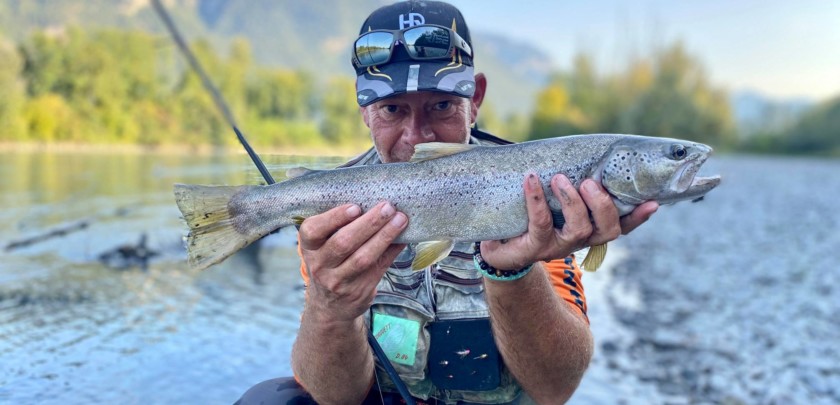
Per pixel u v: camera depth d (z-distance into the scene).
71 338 1.28
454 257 0.70
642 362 1.33
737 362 1.36
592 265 0.62
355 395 0.70
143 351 1.21
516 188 0.61
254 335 1.33
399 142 0.70
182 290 1.68
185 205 0.66
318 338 0.63
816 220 4.67
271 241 2.30
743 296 2.05
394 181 0.64
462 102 0.69
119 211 3.03
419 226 0.63
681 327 1.63
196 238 0.66
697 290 2.14
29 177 4.92
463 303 0.69
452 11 0.73
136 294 1.63
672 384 1.21
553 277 0.74
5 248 2.09
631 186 0.61
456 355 0.70
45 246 2.12
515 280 0.60
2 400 0.98
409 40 0.67
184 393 1.04
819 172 12.35
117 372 1.11
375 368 0.73
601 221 0.55
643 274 2.43
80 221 2.57
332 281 0.57
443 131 0.69
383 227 0.55
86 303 1.53
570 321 0.67
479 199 0.62
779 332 1.62
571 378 0.69
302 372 0.69
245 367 1.15
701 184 0.62
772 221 4.60
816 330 1.64
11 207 3.11
